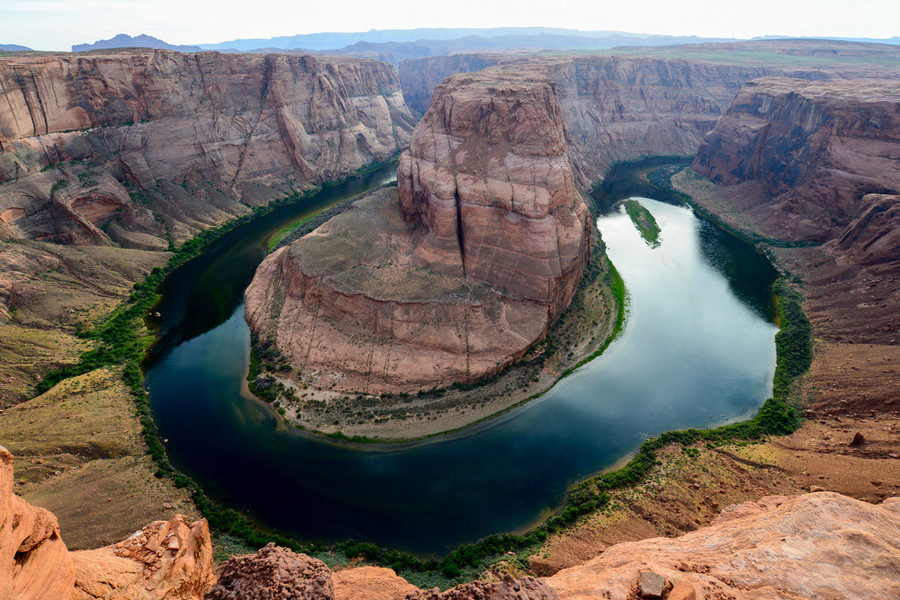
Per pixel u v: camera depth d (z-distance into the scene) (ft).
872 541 84.02
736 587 79.10
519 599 73.41
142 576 61.31
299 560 77.61
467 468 164.96
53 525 51.72
